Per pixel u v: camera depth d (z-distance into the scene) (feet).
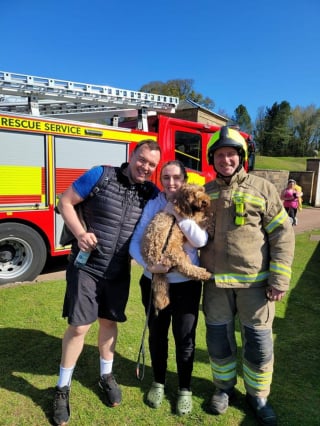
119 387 9.08
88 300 8.10
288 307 15.62
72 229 7.93
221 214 7.88
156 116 22.03
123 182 8.27
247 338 8.15
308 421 8.43
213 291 8.34
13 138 16.55
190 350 8.55
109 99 20.90
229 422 8.30
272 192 7.71
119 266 8.37
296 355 11.53
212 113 75.77
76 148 18.54
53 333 12.17
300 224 43.29
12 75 17.63
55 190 17.99
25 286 16.88
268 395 9.12
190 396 8.73
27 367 10.14
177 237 7.81
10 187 16.66
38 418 8.21
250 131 251.60
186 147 23.32
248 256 7.70
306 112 235.81
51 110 23.76
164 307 8.08
